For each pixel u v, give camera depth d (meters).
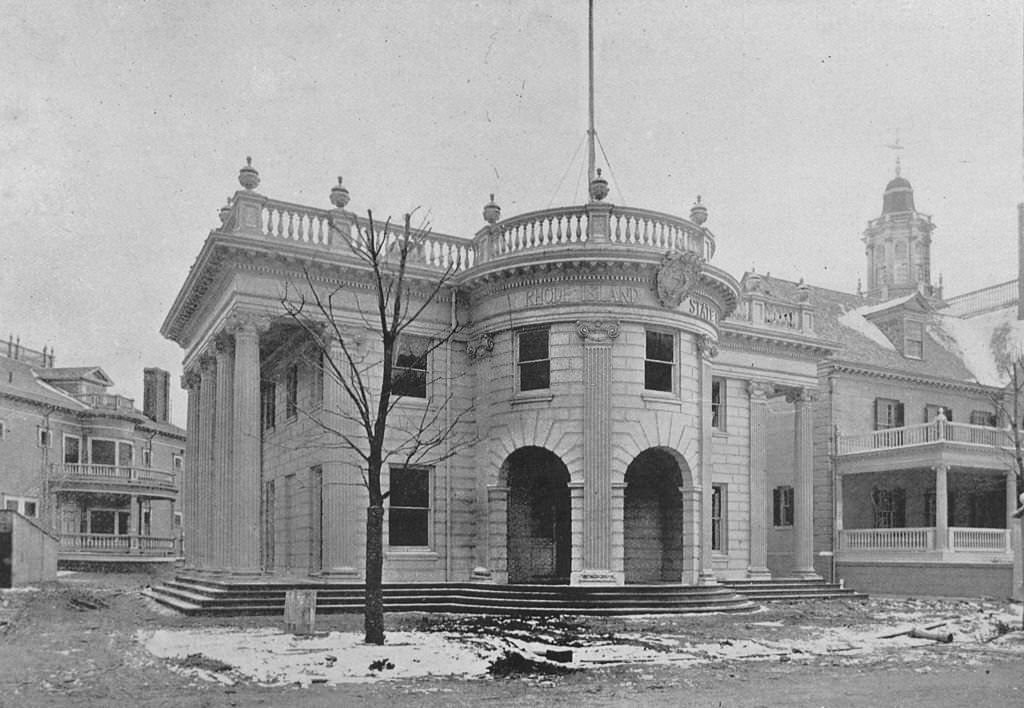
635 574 28.19
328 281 25.83
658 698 11.46
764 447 32.78
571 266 25.48
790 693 11.95
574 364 25.50
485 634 18.11
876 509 41.12
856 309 47.94
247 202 25.00
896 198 58.84
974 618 23.23
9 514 35.53
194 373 32.38
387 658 14.45
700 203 29.02
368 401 25.91
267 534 33.22
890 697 11.72
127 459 62.00
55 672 13.27
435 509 26.89
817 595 31.11
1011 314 50.44
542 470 28.14
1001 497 41.97
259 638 17.16
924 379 42.62
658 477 28.52
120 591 33.00
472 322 27.91
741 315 33.28
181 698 11.26
